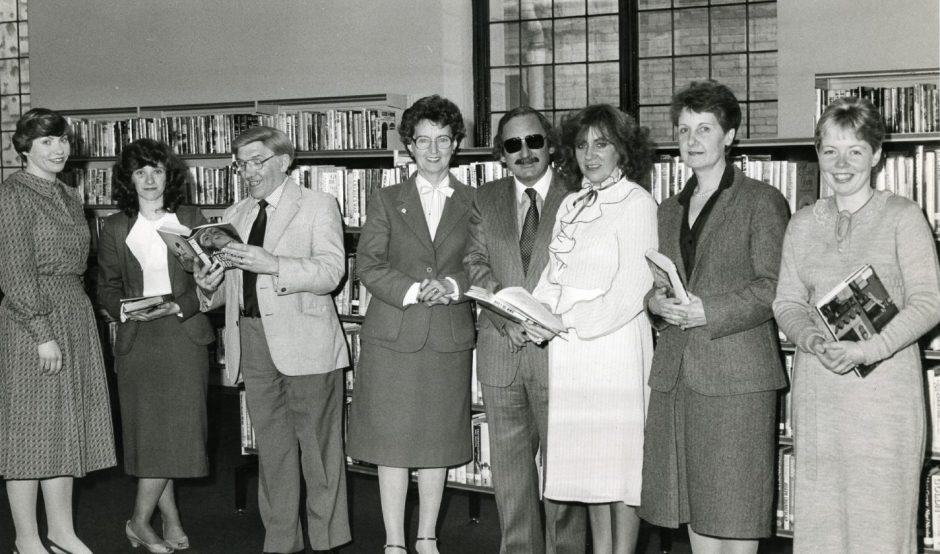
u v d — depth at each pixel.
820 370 2.86
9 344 3.70
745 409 2.98
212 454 6.01
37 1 8.08
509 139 3.46
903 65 5.77
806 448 2.89
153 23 7.65
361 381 3.83
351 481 5.42
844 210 2.86
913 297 2.71
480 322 3.59
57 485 3.85
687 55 6.69
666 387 3.10
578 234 3.25
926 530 3.75
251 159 3.81
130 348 4.05
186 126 6.78
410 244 3.72
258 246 3.89
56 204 3.78
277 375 3.88
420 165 3.77
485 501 5.06
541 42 6.95
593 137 3.24
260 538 4.49
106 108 7.30
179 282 4.04
